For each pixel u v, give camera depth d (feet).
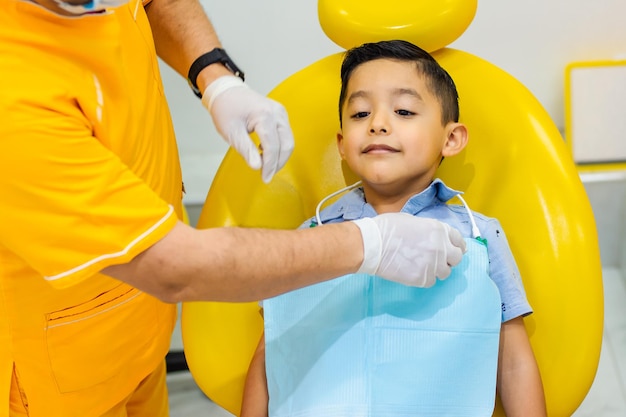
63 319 3.28
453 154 3.95
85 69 2.94
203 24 3.83
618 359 6.67
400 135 3.70
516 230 3.93
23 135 2.55
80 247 2.69
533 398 3.52
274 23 7.09
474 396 3.50
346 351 3.56
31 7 2.77
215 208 4.19
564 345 3.71
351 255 3.06
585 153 7.41
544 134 4.00
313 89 4.29
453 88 3.99
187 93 7.35
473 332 3.52
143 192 2.74
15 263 3.09
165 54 3.94
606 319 7.11
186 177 7.38
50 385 3.44
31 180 2.57
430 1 4.08
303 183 4.27
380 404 3.50
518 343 3.62
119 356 3.58
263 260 2.81
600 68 7.27
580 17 7.09
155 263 2.75
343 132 3.91
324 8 4.22
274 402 3.64
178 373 6.75
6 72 2.66
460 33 4.17
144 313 3.61
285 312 3.68
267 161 3.37
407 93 3.75
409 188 3.88
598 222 7.48
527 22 7.14
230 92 3.52
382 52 3.87
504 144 4.04
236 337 4.03
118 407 3.91
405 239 3.18
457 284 3.54
